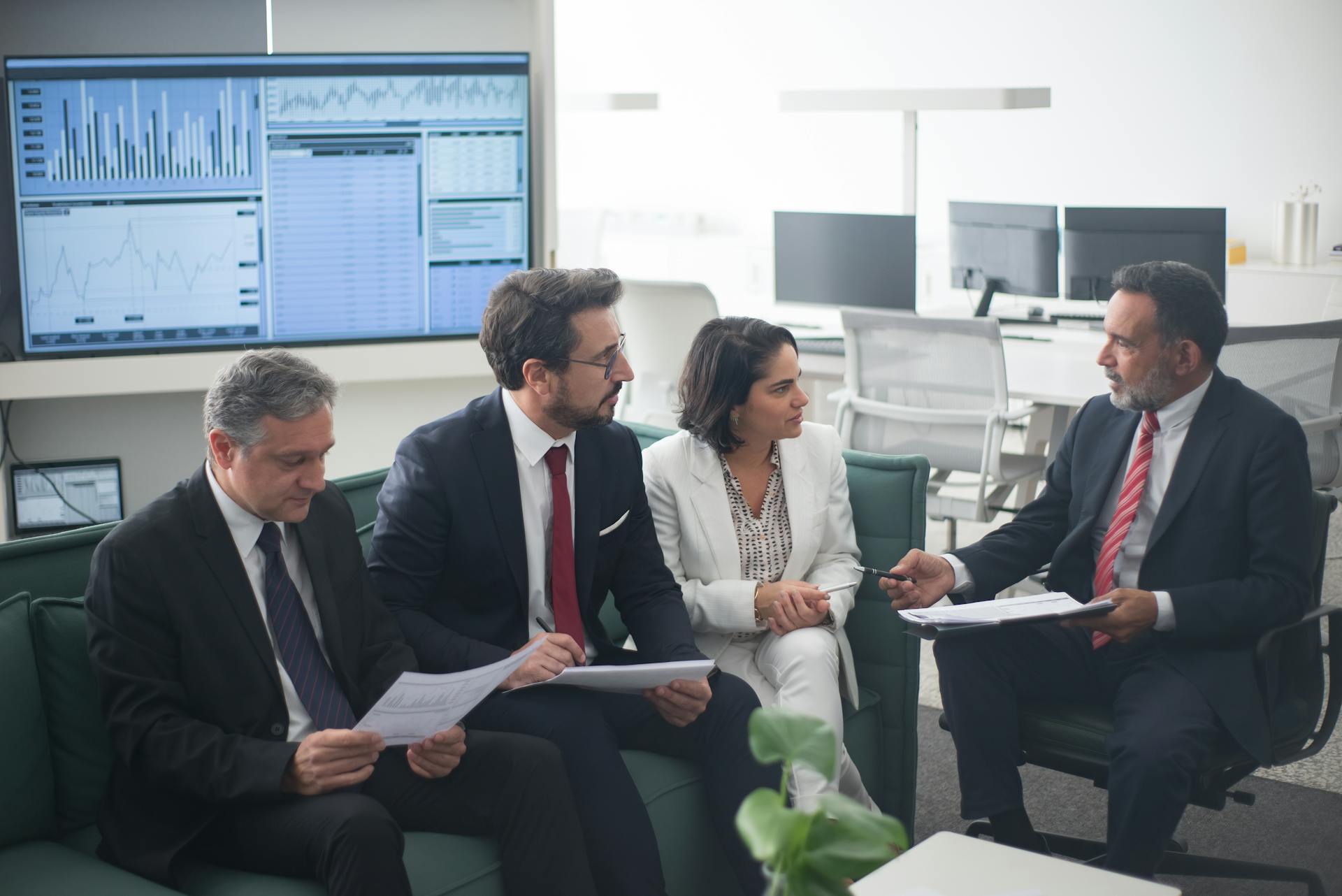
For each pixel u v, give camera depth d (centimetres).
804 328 552
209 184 359
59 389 355
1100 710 240
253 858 182
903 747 258
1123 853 218
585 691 218
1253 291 622
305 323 376
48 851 187
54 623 195
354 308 379
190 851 189
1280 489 231
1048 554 264
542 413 224
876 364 412
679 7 830
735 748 216
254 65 355
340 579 206
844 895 111
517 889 190
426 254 381
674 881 216
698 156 843
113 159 350
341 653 202
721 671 228
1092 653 244
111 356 361
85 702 196
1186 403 244
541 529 229
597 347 218
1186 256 489
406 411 404
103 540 191
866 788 255
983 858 176
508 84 377
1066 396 387
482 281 388
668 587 239
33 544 204
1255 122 648
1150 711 223
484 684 187
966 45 727
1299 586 228
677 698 215
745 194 829
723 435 245
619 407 486
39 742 192
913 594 246
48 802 194
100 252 354
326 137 365
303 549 202
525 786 191
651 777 217
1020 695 244
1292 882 253
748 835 106
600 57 870
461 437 226
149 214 356
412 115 371
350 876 172
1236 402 240
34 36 346
